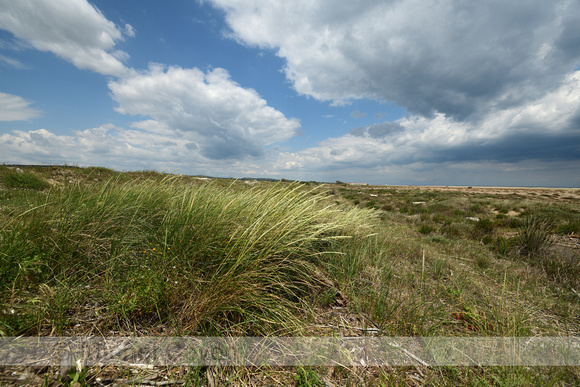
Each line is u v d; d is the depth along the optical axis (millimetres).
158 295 2141
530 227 6582
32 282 2152
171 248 2566
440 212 13078
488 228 8703
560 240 6949
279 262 2768
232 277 2293
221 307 2121
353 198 20031
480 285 3795
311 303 2703
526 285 4066
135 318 2047
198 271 2455
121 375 1554
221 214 2795
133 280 2221
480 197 21406
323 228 3314
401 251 5168
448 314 2904
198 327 2025
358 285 3227
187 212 2828
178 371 1651
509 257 5844
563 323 2984
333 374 1831
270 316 2266
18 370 1447
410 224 10453
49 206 2930
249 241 2480
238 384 1639
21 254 2211
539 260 5324
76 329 1842
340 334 2279
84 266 2510
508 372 1967
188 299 2197
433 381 1873
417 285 3486
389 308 2721
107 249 2725
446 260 4852
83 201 3098
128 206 3264
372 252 4375
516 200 16875
